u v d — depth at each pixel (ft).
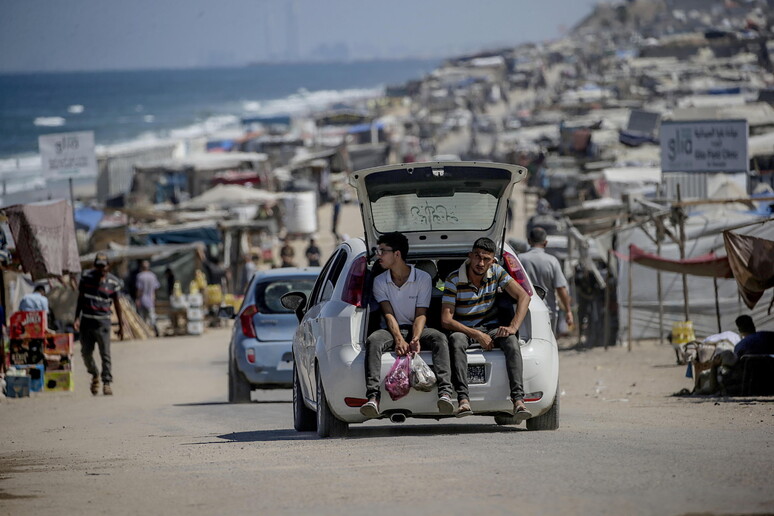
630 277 203.00
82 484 56.54
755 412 89.86
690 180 297.94
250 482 52.70
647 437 67.46
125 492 52.37
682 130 248.32
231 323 319.06
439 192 76.69
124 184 577.02
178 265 337.93
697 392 120.26
